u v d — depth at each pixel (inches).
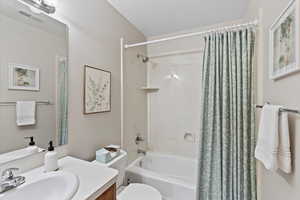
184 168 93.6
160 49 104.8
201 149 66.1
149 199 55.8
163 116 105.2
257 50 57.9
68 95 52.3
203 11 76.3
